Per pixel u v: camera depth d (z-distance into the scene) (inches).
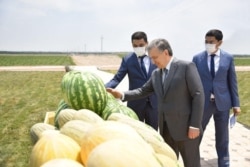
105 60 2893.7
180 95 145.7
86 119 97.2
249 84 857.5
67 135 80.9
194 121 144.6
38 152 70.3
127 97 166.7
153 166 55.6
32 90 771.4
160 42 141.7
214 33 193.0
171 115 148.9
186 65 143.5
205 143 278.2
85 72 135.2
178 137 150.9
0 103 574.6
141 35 190.9
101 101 127.1
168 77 146.2
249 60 2726.4
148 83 168.4
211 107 200.7
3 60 2635.3
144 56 197.8
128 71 202.5
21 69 1606.8
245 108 480.1
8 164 261.1
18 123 409.1
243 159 238.2
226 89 201.6
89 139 67.8
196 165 156.8
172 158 81.9
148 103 198.1
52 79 1057.5
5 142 321.1
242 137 294.8
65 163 60.2
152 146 81.9
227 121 204.2
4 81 1000.2
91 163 54.7
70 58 3078.2
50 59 2874.0
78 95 124.8
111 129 69.0
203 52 203.8
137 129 88.4
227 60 199.5
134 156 55.5
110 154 54.8
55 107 536.1
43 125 110.0
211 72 198.5
